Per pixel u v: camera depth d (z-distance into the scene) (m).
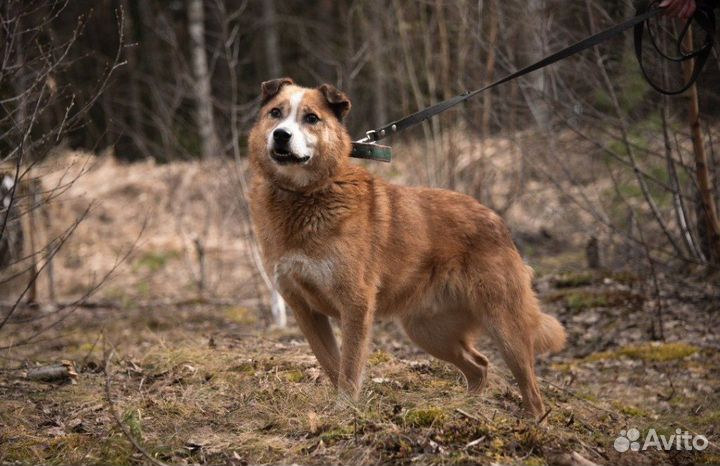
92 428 5.54
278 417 5.49
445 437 4.95
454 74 14.72
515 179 13.80
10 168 7.59
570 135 13.02
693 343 8.92
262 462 4.84
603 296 10.80
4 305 12.09
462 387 6.58
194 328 10.53
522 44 13.08
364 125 18.03
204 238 16.36
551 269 13.06
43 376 6.78
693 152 9.92
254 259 12.01
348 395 5.67
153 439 5.18
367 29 15.95
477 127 13.63
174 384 6.49
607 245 12.34
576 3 11.17
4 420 5.64
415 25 14.96
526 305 6.37
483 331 6.62
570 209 13.22
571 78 11.83
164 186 19.20
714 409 6.86
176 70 17.62
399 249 6.15
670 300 10.49
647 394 7.48
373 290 5.97
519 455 4.88
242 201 12.01
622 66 10.45
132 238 17.22
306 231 5.82
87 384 6.66
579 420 6.14
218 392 6.11
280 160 5.80
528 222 15.65
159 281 14.92
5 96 7.48
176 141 16.98
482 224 6.41
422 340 6.67
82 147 21.50
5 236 8.22
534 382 6.25
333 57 20.25
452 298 6.43
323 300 5.99
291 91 6.13
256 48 27.42
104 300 13.14
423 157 14.87
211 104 14.96
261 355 7.23
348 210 5.88
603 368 8.38
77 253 16.23
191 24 20.41
